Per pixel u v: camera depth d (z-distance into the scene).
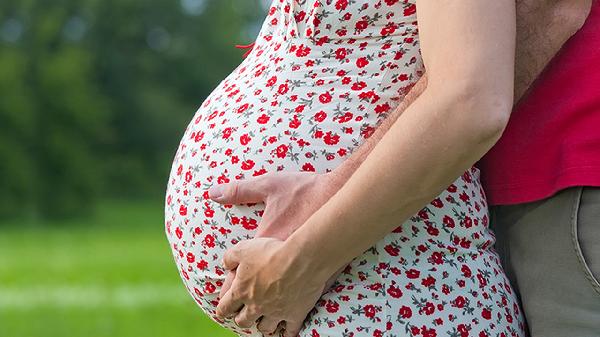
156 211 89.12
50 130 76.81
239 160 2.92
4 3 82.75
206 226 2.99
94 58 94.19
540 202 2.91
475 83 2.47
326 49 2.86
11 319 19.80
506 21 2.54
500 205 3.03
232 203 2.88
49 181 76.81
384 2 2.80
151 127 95.56
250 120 2.93
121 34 95.06
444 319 2.77
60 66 78.06
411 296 2.76
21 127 74.69
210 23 101.12
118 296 24.58
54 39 82.50
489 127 2.46
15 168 74.06
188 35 99.81
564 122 2.86
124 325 18.42
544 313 2.88
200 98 100.56
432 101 2.51
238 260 2.83
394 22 2.81
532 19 2.88
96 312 20.75
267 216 2.82
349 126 2.82
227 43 101.25
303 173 2.81
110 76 95.12
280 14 3.05
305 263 2.71
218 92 3.14
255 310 2.86
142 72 96.56
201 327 17.77
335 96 2.84
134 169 93.50
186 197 3.06
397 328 2.75
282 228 2.80
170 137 96.19
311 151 2.83
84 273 33.12
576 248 2.82
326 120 2.84
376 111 2.81
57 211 76.81
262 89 2.96
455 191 2.85
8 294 25.61
